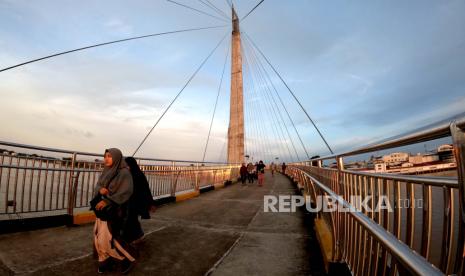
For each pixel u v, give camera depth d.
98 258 3.55
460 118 1.01
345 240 3.23
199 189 13.38
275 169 57.34
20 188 7.27
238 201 10.41
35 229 5.23
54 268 3.53
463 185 1.03
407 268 1.26
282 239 5.23
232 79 39.25
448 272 1.30
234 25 41.34
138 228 4.35
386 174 2.15
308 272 3.65
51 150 5.53
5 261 3.64
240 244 4.90
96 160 6.85
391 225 2.20
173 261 4.01
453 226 1.31
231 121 37.91
